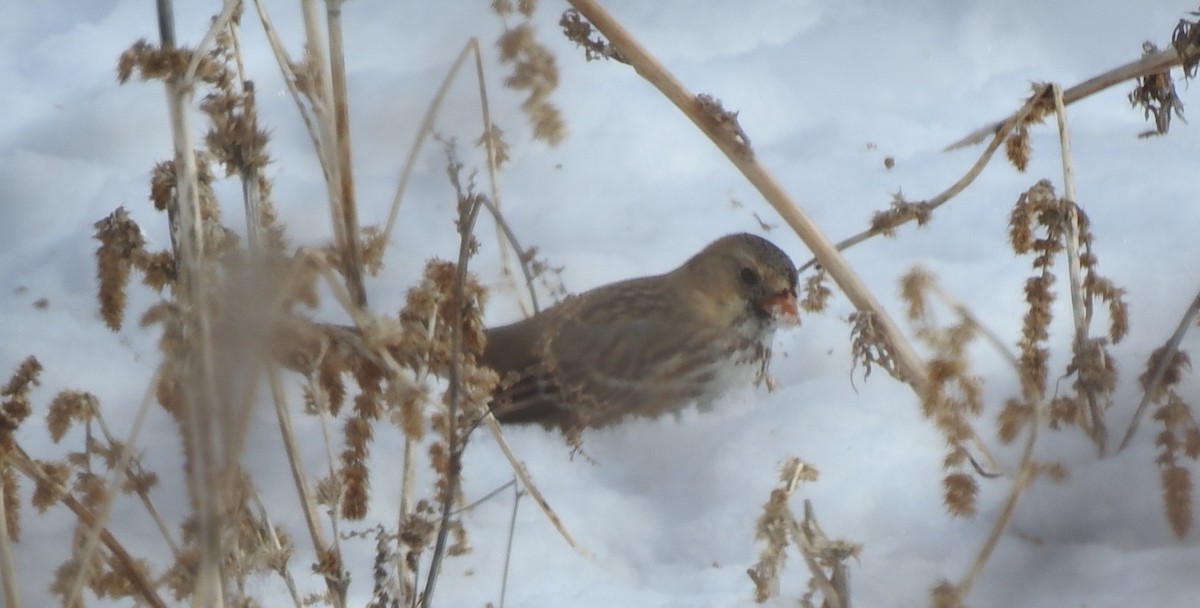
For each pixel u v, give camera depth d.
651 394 11.09
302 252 7.08
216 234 7.73
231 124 8.16
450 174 11.45
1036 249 9.59
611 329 11.00
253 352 6.45
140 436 10.69
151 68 7.25
